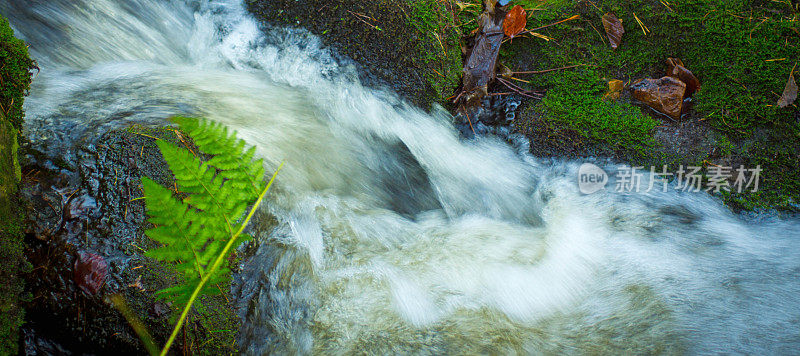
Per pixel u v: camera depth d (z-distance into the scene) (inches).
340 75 119.3
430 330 96.4
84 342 90.4
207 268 73.6
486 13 121.7
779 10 120.0
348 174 115.1
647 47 120.8
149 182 70.0
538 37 123.0
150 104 113.2
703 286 102.3
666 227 109.7
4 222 87.7
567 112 118.9
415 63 118.2
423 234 110.6
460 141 121.0
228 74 122.7
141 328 89.4
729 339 95.7
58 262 91.5
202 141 72.6
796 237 107.5
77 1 120.5
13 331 87.4
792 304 99.3
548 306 100.3
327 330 96.5
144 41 124.3
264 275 100.9
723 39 118.8
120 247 92.8
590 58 121.4
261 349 95.4
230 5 122.5
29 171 97.5
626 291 102.1
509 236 111.0
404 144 120.7
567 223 111.7
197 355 90.7
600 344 95.8
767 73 115.1
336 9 118.5
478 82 121.0
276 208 106.4
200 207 72.3
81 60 118.6
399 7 118.5
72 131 104.5
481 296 100.9
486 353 94.2
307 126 118.0
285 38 120.5
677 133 115.3
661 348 95.1
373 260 104.8
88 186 97.4
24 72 96.7
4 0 115.9
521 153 119.8
